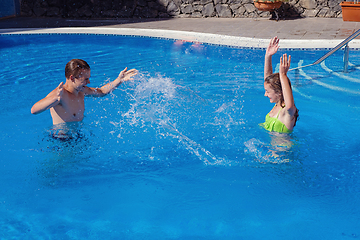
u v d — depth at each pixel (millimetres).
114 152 3107
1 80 5355
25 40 8148
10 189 2666
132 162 2975
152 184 2713
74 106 3289
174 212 2428
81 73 3094
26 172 2857
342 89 4582
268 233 2227
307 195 2539
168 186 2686
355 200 2467
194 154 3072
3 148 3199
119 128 3523
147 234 2244
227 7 10398
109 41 7922
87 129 3471
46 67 6062
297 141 3203
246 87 4781
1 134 3477
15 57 6742
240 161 2947
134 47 7367
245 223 2314
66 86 3236
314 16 9852
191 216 2389
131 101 4242
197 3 10570
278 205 2455
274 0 9062
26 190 2656
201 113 3900
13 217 2391
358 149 3068
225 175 2783
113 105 4109
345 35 7176
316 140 3229
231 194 2582
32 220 2367
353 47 6195
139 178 2781
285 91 2939
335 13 9656
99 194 2609
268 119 3348
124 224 2332
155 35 8133
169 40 7758
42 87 5035
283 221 2314
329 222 2289
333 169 2797
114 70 5777
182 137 3354
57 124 3270
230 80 5098
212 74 5406
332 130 3426
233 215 2385
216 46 7020
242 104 4148
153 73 5504
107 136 3361
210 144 3215
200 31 8383
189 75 5379
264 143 3170
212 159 2988
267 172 2795
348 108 3965
